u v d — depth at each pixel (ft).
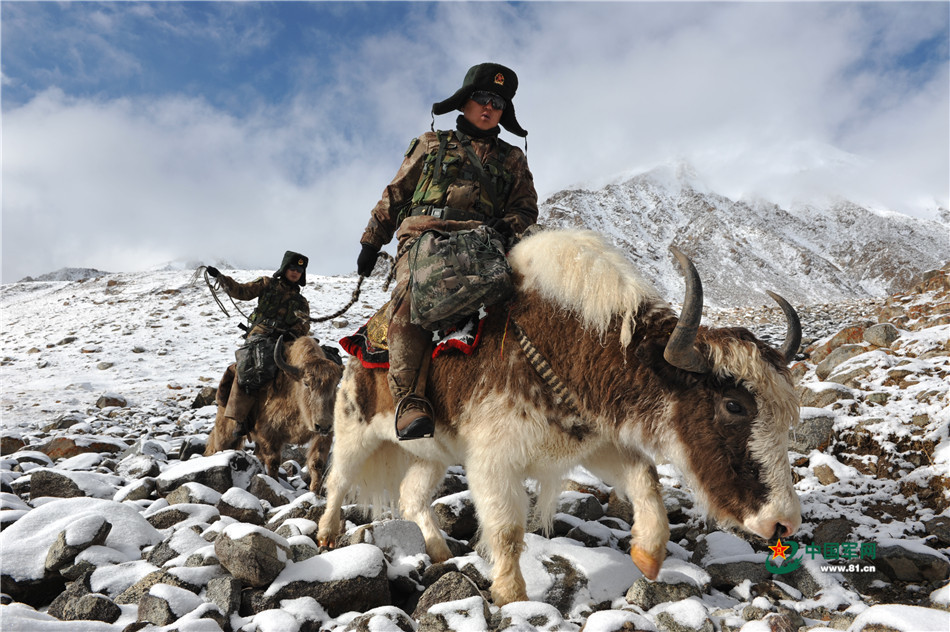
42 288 101.55
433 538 12.18
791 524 8.75
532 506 13.41
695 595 9.96
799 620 9.47
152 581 9.83
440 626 8.68
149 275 94.27
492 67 12.00
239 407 19.34
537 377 10.11
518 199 12.39
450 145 12.01
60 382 44.45
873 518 12.47
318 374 17.87
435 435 11.23
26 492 15.74
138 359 51.70
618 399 9.79
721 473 9.10
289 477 20.36
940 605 9.46
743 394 9.05
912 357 18.63
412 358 10.82
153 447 21.27
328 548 12.80
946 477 12.53
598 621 8.33
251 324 20.89
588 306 9.81
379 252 12.92
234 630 9.18
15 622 8.05
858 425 14.73
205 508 13.15
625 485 10.68
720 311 62.49
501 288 10.23
